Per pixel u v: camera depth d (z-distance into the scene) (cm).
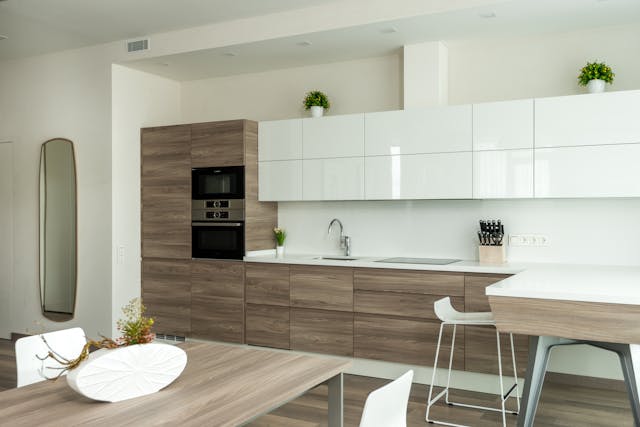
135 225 552
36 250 583
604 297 252
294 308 472
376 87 505
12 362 502
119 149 538
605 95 381
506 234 446
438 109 433
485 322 324
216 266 510
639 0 372
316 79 532
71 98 556
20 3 435
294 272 470
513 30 431
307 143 486
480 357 402
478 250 455
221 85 581
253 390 190
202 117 593
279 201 535
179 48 498
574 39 432
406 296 425
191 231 525
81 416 167
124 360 183
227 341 505
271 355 238
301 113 539
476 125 420
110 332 533
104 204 536
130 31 502
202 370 215
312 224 526
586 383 409
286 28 451
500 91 457
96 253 542
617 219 411
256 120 562
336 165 473
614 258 412
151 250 548
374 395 162
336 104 522
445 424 345
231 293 502
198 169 521
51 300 573
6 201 601
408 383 181
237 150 499
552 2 375
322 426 347
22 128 591
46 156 575
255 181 509
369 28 428
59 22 477
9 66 597
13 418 165
